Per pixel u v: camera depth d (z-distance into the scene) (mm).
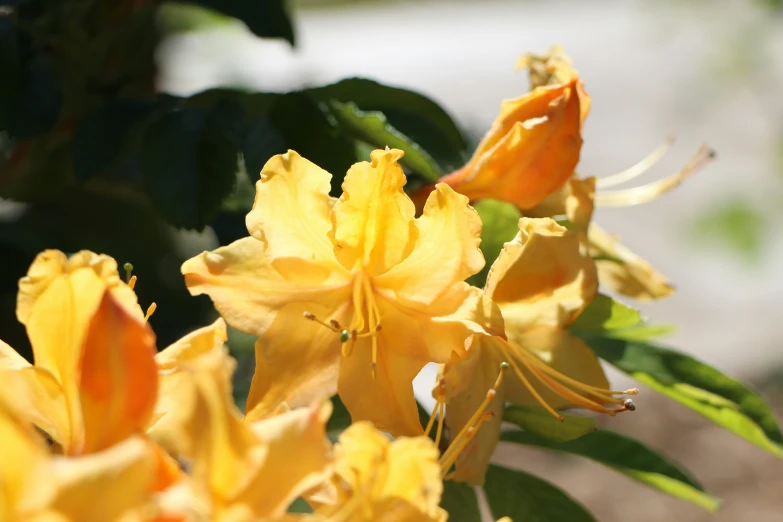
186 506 339
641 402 1447
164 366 390
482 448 417
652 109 2135
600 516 1245
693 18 1518
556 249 416
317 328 406
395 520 355
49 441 400
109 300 359
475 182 448
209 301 560
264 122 461
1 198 536
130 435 357
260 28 518
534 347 431
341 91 485
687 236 1634
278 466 348
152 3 521
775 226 1604
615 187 1832
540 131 439
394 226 407
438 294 405
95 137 470
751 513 1248
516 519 457
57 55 507
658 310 1583
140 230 583
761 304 1589
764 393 1371
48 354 370
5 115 481
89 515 323
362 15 3154
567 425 418
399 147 458
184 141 459
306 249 407
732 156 1855
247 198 515
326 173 406
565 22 2947
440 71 2426
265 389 400
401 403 405
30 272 366
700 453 1354
